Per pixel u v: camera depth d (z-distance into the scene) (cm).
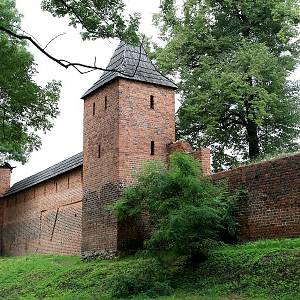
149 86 2627
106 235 2462
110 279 1962
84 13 1415
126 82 2561
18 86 1961
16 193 4334
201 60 3366
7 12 2125
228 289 1534
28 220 4012
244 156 3656
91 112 2742
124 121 2512
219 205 1950
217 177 2191
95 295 1788
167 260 1909
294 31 3281
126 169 2466
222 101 3278
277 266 1559
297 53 3469
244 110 3428
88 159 2706
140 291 1706
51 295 1970
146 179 2084
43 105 2109
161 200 1861
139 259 2175
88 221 2623
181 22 3450
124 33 1456
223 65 3238
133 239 2388
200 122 3416
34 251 3828
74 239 3209
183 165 1844
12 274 2538
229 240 2062
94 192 2611
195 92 3303
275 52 3512
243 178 2072
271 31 3503
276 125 3506
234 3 3416
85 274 2153
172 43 3347
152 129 2584
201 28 3384
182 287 1675
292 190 1862
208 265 1780
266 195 1962
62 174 3469
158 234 1770
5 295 2128
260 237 1962
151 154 2553
